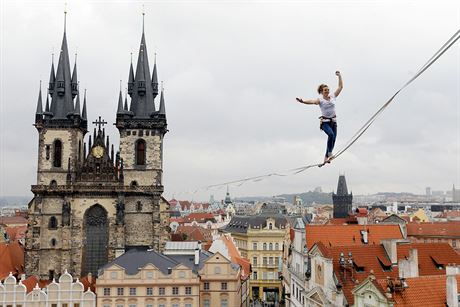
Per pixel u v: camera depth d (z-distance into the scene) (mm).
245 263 142625
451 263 70875
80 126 143250
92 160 140500
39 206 136500
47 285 111938
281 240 171625
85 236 137000
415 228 162250
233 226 190125
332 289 67188
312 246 78750
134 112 143625
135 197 139750
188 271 106750
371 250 73375
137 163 141750
